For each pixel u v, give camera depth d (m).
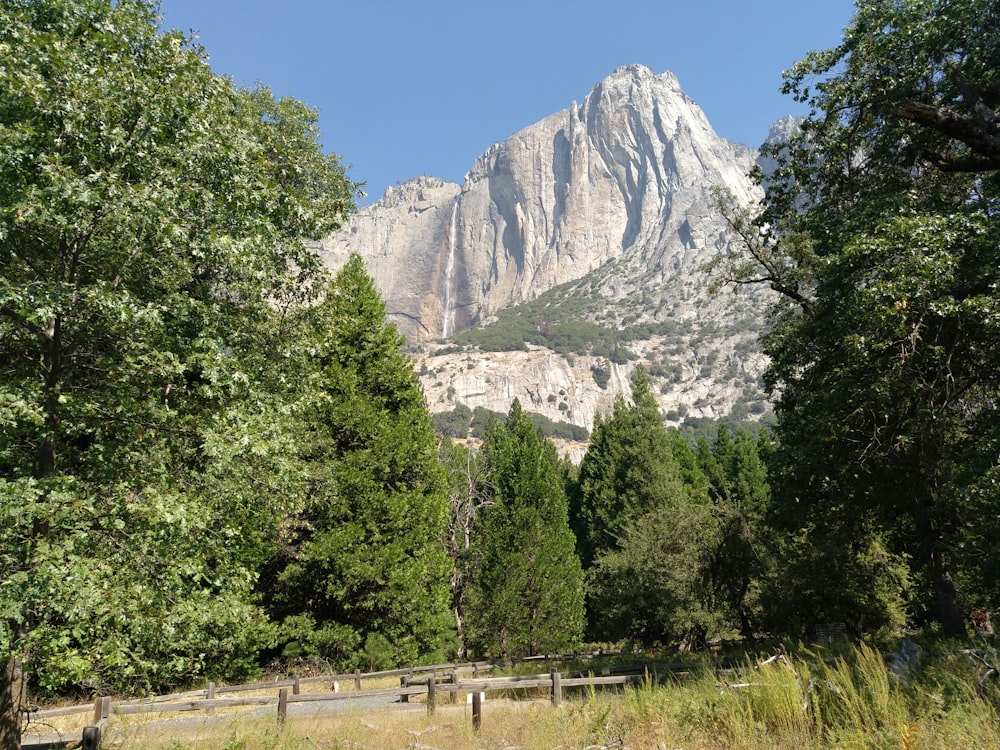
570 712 9.79
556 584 28.94
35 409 8.22
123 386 9.55
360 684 19.61
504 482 31.03
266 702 13.30
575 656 26.45
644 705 9.13
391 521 22.45
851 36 15.18
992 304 11.08
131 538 8.54
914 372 12.82
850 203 16.88
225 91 11.95
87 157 8.86
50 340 9.34
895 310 11.62
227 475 10.60
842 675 7.58
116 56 9.25
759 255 20.12
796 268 19.55
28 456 10.00
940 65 14.18
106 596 7.77
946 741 6.06
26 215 7.85
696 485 48.41
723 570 25.92
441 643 24.89
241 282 11.97
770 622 26.03
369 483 22.23
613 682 13.41
